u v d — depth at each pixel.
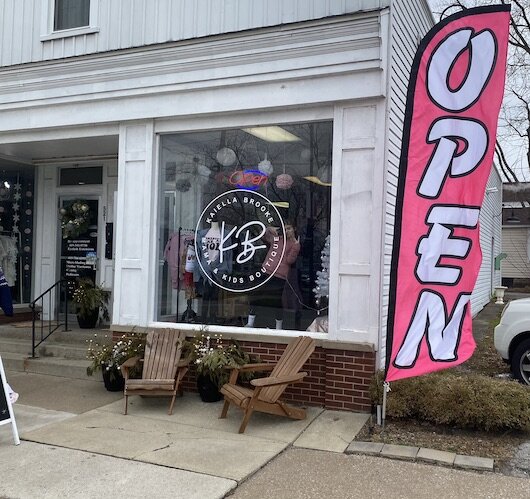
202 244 6.95
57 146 8.26
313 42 6.06
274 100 6.29
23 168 9.60
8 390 4.98
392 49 6.02
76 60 7.27
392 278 5.01
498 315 16.52
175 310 7.04
